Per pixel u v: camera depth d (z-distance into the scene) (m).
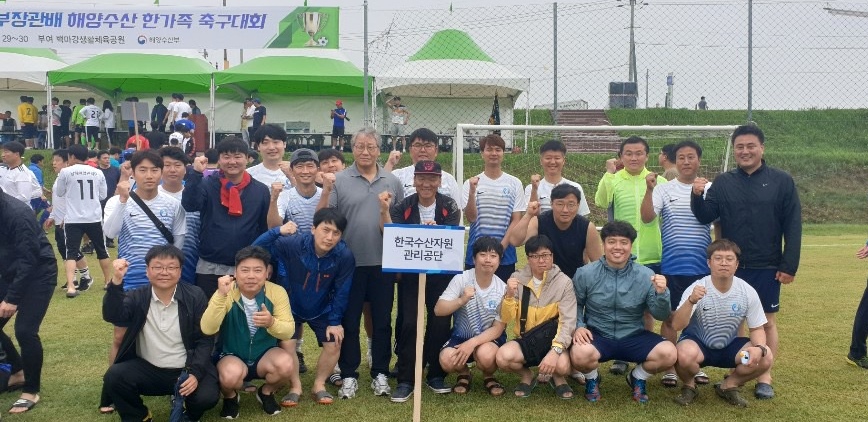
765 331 5.04
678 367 4.65
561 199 4.90
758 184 4.93
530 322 4.81
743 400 4.62
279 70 16.78
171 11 12.95
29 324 4.55
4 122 19.73
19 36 12.87
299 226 5.27
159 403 4.75
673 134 12.13
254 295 4.44
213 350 4.42
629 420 4.37
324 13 13.07
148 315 4.20
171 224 4.97
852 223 15.46
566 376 5.22
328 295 4.79
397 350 5.02
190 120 15.70
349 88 19.45
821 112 20.47
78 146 8.30
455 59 16.92
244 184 4.82
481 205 5.50
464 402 4.71
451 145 17.17
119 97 20.64
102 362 5.59
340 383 5.06
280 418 4.43
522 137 13.30
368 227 4.89
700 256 5.27
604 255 4.82
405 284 4.92
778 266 4.94
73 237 8.23
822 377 5.16
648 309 4.80
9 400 4.75
